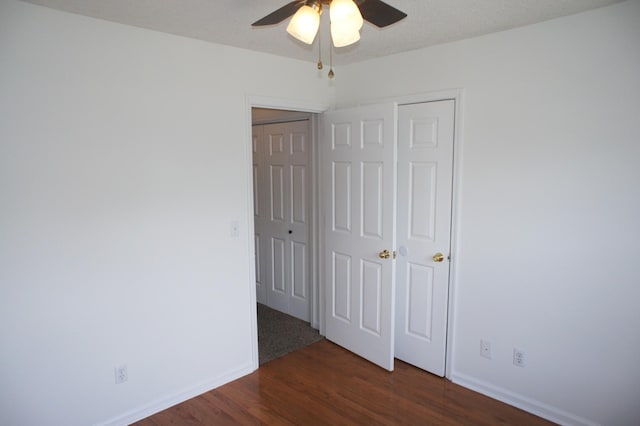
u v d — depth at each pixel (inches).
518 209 99.7
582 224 90.7
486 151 103.9
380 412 102.4
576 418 94.8
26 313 83.9
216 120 109.8
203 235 109.8
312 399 108.7
